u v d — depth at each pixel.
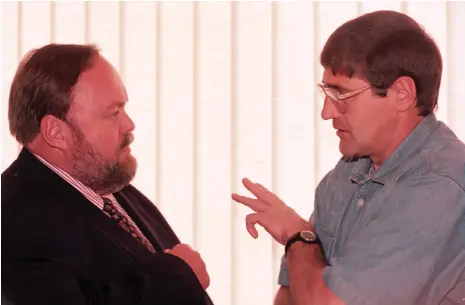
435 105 1.30
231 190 2.13
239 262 2.13
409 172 1.25
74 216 1.46
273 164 2.12
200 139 2.14
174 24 2.14
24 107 1.54
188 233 2.14
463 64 2.09
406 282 1.19
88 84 1.53
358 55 1.24
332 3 2.11
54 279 1.36
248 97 2.12
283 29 2.11
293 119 2.11
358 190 1.36
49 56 1.55
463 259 1.19
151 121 2.15
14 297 1.35
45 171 1.50
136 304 1.38
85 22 2.18
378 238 1.21
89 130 1.53
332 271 1.22
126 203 1.67
